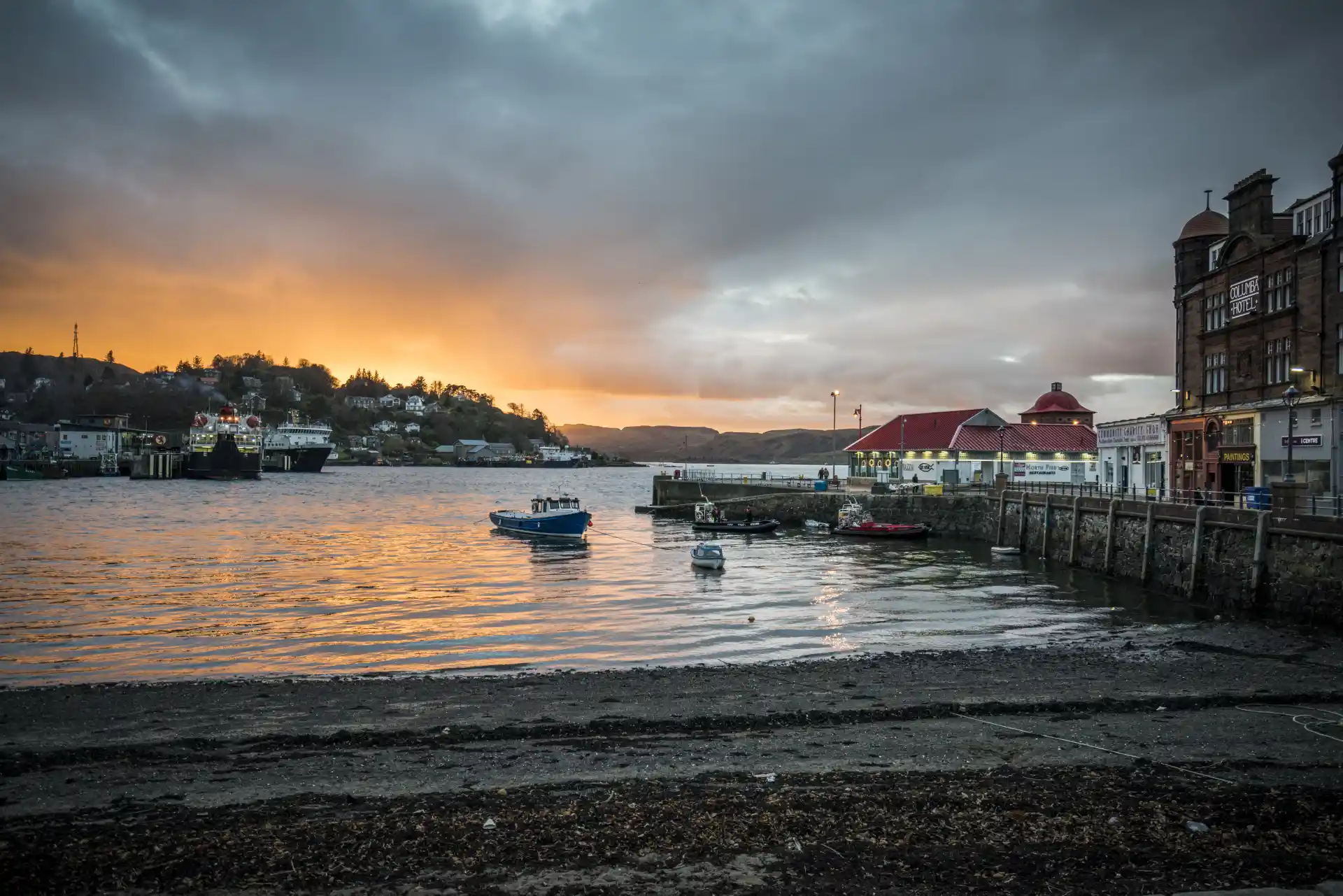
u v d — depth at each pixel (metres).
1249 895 8.48
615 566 52.03
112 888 9.76
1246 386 42.97
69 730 17.97
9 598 38.19
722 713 18.86
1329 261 36.94
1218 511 35.09
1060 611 34.94
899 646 28.38
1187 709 18.94
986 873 9.78
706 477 113.62
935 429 91.94
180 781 14.55
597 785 13.87
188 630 31.09
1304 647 25.70
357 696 20.72
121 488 159.50
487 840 11.07
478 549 62.69
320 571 49.28
